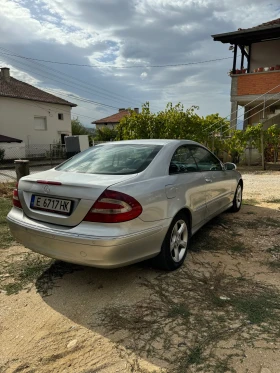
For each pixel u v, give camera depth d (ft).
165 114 42.16
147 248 9.64
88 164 11.49
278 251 12.80
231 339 7.48
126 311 8.74
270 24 48.75
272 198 22.95
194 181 12.50
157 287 10.00
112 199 8.72
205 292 9.64
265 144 41.32
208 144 44.47
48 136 96.99
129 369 6.69
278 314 8.46
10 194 26.23
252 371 6.48
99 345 7.45
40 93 98.99
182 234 11.73
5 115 84.84
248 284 10.12
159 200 10.03
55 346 7.49
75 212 9.05
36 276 11.03
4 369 6.82
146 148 11.96
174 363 6.79
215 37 48.49
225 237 14.53
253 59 51.90
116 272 11.14
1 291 10.09
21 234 10.21
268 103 50.29
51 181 9.70
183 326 8.02
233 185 17.65
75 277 10.88
